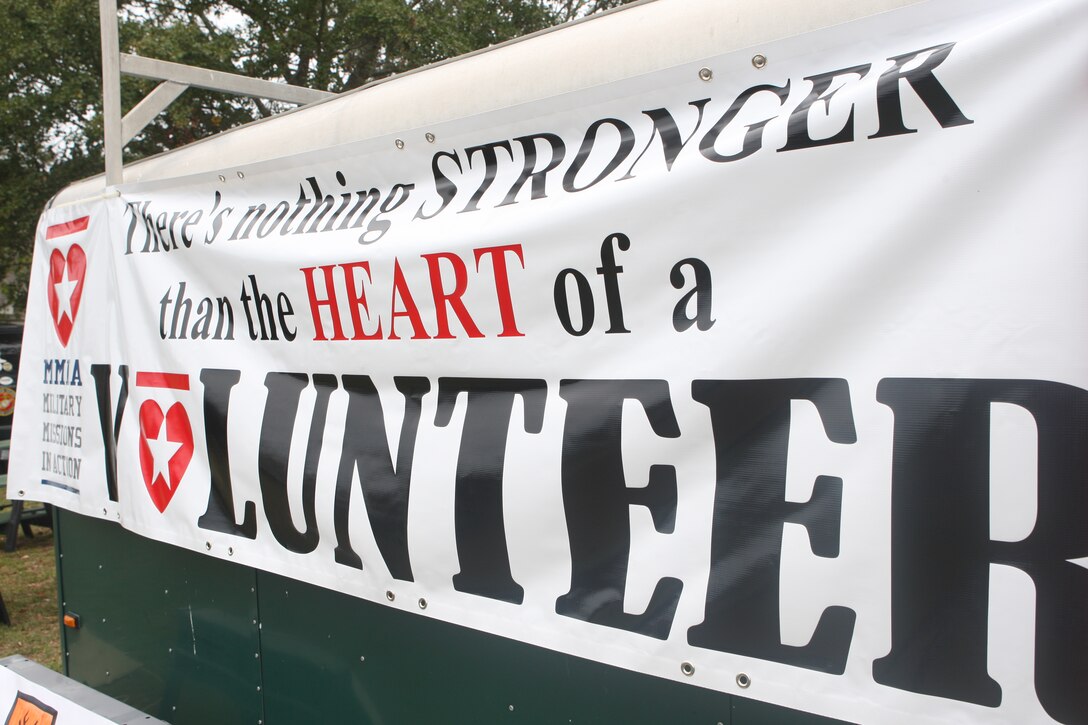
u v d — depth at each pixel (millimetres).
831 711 1212
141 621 2658
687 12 1496
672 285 1382
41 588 5738
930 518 1134
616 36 1580
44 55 10484
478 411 1649
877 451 1178
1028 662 1062
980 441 1097
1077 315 1030
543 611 1535
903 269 1158
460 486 1656
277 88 3018
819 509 1224
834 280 1212
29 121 10945
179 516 2316
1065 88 1037
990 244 1090
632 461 1424
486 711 1733
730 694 1391
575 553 1496
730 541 1312
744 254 1304
